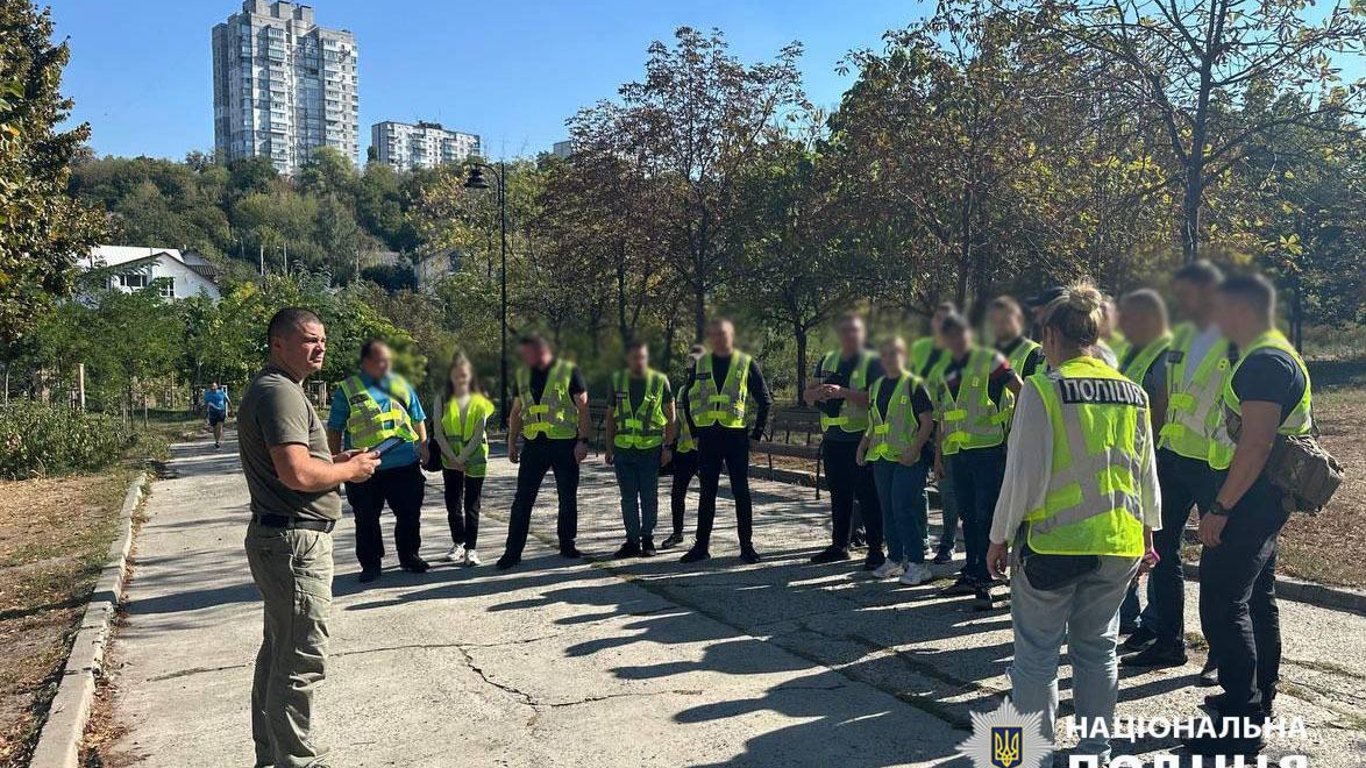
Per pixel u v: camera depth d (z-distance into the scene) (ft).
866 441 23.40
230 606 23.22
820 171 56.59
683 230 62.49
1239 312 12.92
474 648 18.80
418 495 25.58
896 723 14.40
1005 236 43.16
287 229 296.71
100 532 33.37
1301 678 15.67
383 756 13.79
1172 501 15.88
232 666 18.51
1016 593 12.06
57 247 62.18
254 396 12.03
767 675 16.70
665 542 28.30
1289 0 29.99
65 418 58.85
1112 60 33.47
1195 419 15.02
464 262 106.52
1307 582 20.58
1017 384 19.79
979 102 41.88
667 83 60.75
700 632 19.38
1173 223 35.42
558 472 26.61
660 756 13.44
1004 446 20.11
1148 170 36.22
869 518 24.06
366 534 24.73
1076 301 12.11
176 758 14.14
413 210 127.13
